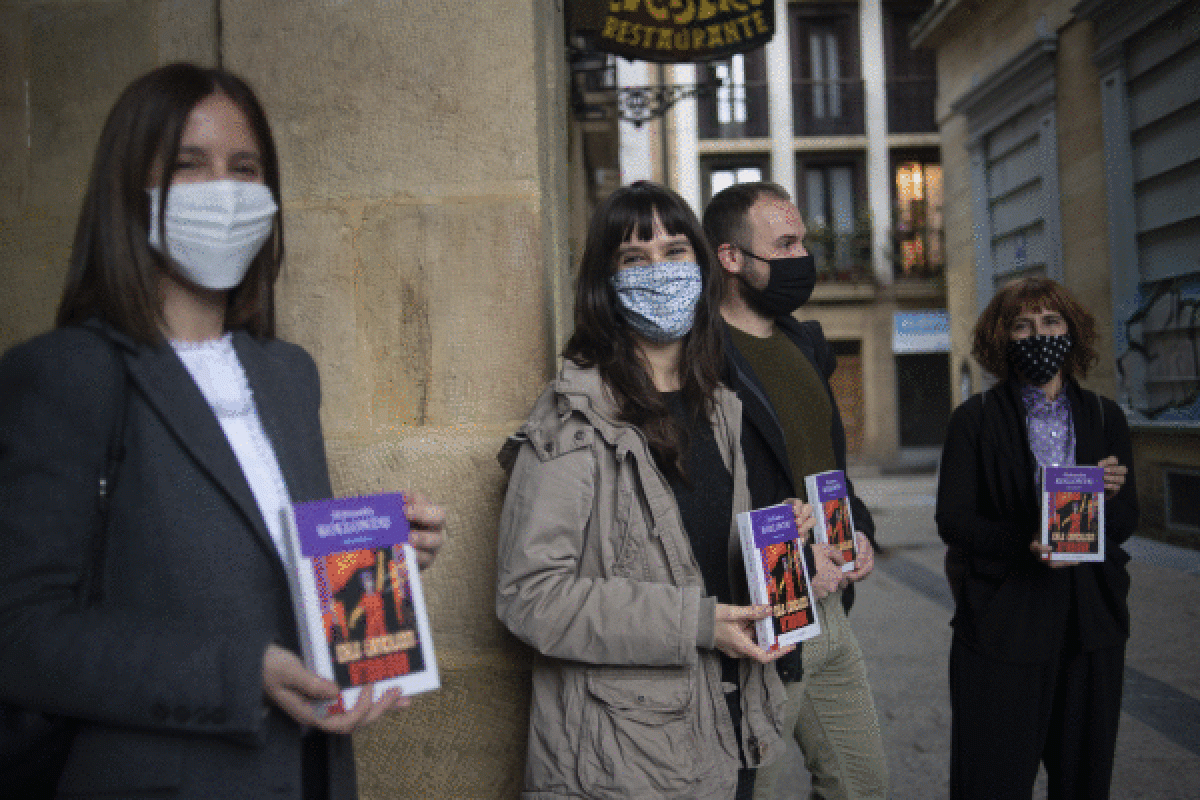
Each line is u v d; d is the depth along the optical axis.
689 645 1.36
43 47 1.97
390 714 1.90
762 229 2.17
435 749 1.89
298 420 1.20
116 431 0.99
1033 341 2.22
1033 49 9.28
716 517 1.59
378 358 1.94
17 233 1.97
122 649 0.91
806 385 2.14
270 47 1.94
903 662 4.32
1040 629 2.08
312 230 1.95
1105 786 2.09
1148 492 7.55
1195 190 7.09
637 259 1.62
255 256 1.19
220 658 0.94
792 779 3.07
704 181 19.11
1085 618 2.08
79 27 1.97
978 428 2.27
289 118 1.95
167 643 0.93
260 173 1.18
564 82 3.15
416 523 1.19
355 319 1.94
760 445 1.82
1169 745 3.16
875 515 10.51
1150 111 7.59
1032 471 2.16
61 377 0.95
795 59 19.03
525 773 1.51
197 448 1.02
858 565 2.01
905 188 19.11
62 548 0.92
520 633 1.42
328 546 1.07
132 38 1.97
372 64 1.94
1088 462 2.20
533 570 1.42
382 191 1.94
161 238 1.06
